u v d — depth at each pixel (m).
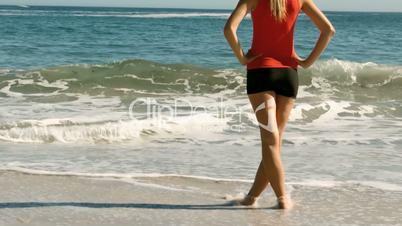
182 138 12.64
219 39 50.78
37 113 15.17
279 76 6.53
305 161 10.46
